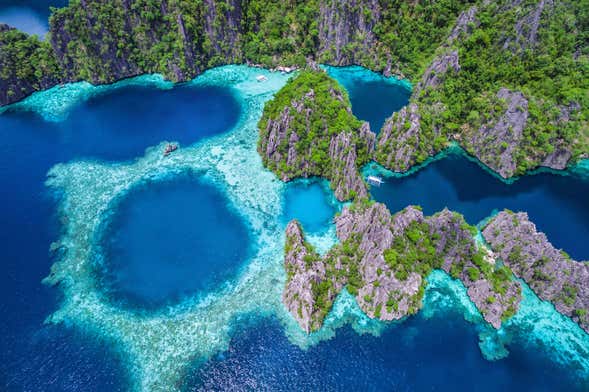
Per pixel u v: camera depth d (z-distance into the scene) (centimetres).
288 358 8150
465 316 8881
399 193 11931
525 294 9331
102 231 10950
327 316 8744
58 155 13275
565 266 8962
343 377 7862
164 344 8450
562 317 8956
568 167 12975
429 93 13950
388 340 8425
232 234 10775
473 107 13425
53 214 11431
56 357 8275
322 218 11144
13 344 8506
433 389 7744
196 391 7712
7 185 12269
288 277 9381
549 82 13062
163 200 11781
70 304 9256
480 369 8050
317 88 12756
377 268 8831
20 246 10575
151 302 9244
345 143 11606
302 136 11994
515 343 8481
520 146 12506
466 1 15875
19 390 7756
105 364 8156
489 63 13725
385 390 7706
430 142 12875
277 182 12269
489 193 12131
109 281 9731
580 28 14188
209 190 12050
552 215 11569
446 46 14862
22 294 9475
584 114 12888
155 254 10325
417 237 9256
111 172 12681
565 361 8225
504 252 9788
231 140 13762
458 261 9456
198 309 9069
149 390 7744
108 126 14338
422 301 9081
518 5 13825
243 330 8638
